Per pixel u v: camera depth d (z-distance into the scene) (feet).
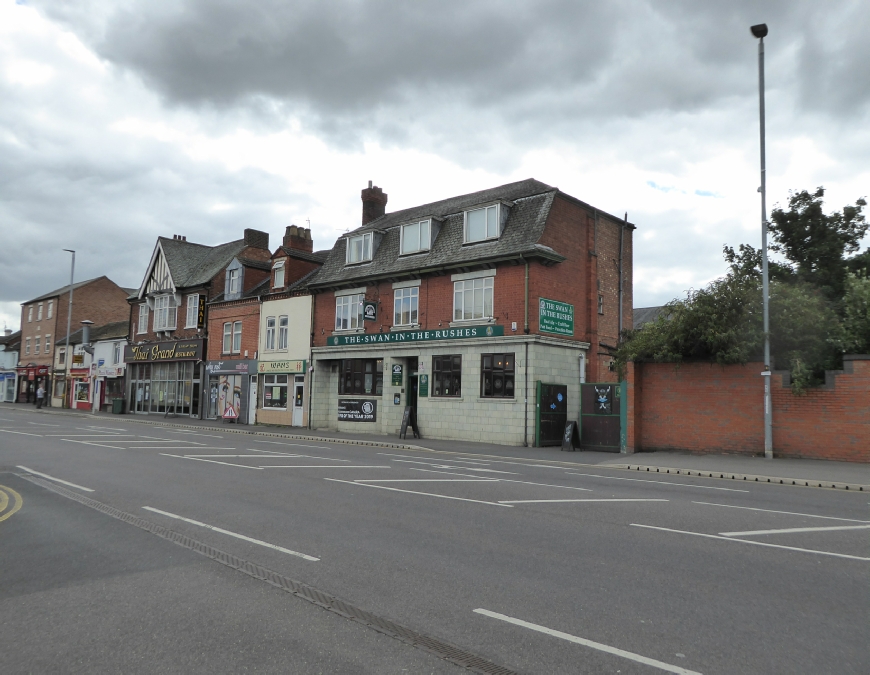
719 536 26.09
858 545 24.86
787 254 76.64
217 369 127.34
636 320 157.38
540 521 28.73
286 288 116.67
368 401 98.78
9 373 221.25
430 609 17.19
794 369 58.18
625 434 67.36
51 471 44.86
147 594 18.48
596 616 16.69
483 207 85.40
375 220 116.67
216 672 13.46
